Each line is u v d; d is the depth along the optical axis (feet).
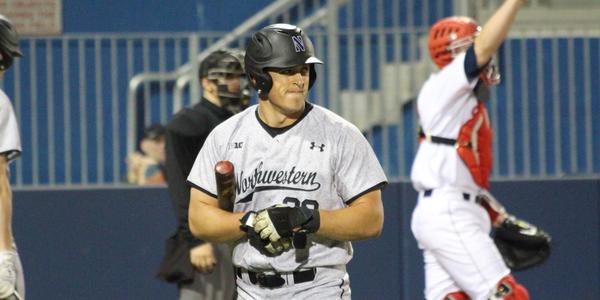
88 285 74.28
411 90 91.09
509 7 55.67
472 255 59.31
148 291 74.43
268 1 103.91
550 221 77.20
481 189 61.00
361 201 40.98
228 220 40.88
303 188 40.78
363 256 75.97
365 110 93.25
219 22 103.19
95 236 74.38
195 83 83.10
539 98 85.40
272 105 40.88
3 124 45.62
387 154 85.97
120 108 89.10
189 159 57.06
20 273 46.06
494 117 88.43
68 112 82.94
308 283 41.29
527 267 64.69
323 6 102.42
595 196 77.36
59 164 87.40
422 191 61.46
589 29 87.10
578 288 77.36
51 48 85.15
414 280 76.07
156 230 74.54
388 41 95.25
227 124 42.01
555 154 88.38
